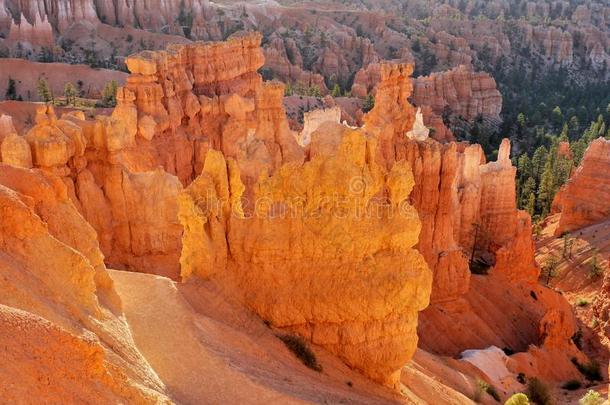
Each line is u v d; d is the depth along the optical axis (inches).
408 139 2110.0
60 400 487.5
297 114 4800.7
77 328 685.9
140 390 620.4
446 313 2050.9
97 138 1421.0
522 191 4667.8
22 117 3777.1
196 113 2261.3
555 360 2043.6
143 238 1450.5
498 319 2194.9
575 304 2874.0
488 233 2581.2
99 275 892.6
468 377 1642.5
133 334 855.7
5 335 482.0
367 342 1096.2
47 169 1285.7
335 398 940.0
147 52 2075.5
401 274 1096.8
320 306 1078.4
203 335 893.2
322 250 1077.8
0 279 631.8
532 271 2554.1
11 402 446.0
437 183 2064.5
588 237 3437.5
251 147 1740.9
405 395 1152.8
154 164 1937.7
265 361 952.3
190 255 1071.6
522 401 1373.0
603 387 1907.0
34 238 738.8
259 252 1082.7
